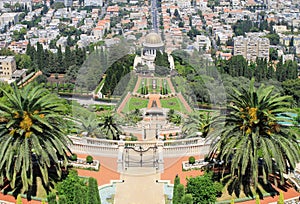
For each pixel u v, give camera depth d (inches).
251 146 3946.9
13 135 3895.2
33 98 3875.5
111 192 4205.2
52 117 4037.9
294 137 4202.8
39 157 3969.0
